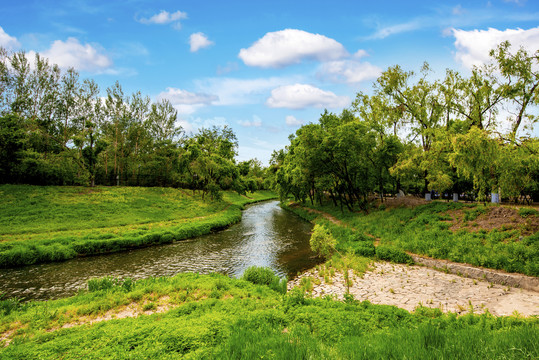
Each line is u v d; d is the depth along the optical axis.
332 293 12.99
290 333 6.76
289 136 52.62
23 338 7.71
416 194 43.31
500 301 11.23
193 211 41.09
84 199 36.41
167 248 23.66
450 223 20.17
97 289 12.60
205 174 50.62
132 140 58.34
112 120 55.19
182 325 7.88
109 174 52.09
